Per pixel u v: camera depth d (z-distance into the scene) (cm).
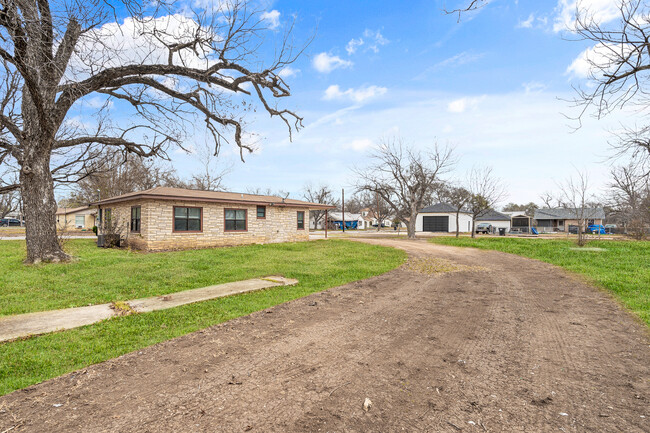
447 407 299
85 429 265
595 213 4941
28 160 1121
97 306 671
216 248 1806
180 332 509
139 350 438
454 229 4478
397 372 372
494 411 293
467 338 486
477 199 2983
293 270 1127
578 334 500
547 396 319
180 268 1120
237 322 560
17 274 954
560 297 750
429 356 418
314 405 302
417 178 2986
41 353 428
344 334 501
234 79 1210
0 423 274
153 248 1620
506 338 485
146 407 299
